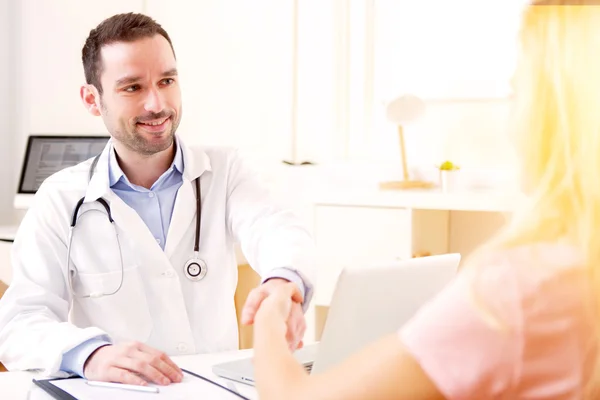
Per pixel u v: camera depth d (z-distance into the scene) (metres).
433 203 2.78
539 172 0.76
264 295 1.25
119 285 1.68
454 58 3.09
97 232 1.69
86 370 1.33
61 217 1.69
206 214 1.79
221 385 1.27
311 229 3.40
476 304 0.73
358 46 3.29
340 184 3.34
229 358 1.51
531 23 0.76
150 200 1.75
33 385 1.31
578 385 0.72
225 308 1.76
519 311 0.71
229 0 3.58
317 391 0.81
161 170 1.76
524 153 0.77
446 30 3.10
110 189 1.70
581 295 0.72
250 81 3.55
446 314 0.75
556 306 0.71
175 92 1.68
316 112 3.40
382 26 3.24
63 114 3.96
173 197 1.76
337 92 3.34
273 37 3.48
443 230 3.09
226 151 1.89
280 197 3.50
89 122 3.91
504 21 2.99
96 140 3.83
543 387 0.72
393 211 2.85
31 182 3.84
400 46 3.20
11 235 3.55
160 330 1.69
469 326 0.73
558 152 0.74
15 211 4.15
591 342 0.72
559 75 0.74
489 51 3.03
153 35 1.66
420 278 1.21
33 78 4.02
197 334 1.73
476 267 0.75
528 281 0.72
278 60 3.47
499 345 0.72
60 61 3.96
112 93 1.64
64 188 1.72
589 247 0.73
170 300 1.70
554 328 0.71
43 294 1.61
